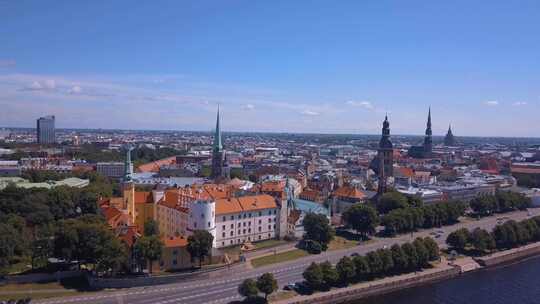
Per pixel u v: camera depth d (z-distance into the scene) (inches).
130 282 7352.4
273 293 7367.1
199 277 7780.5
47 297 6825.8
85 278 7603.4
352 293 7785.4
